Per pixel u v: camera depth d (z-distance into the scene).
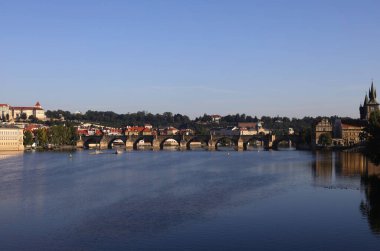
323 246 92.50
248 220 112.19
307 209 124.00
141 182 183.62
